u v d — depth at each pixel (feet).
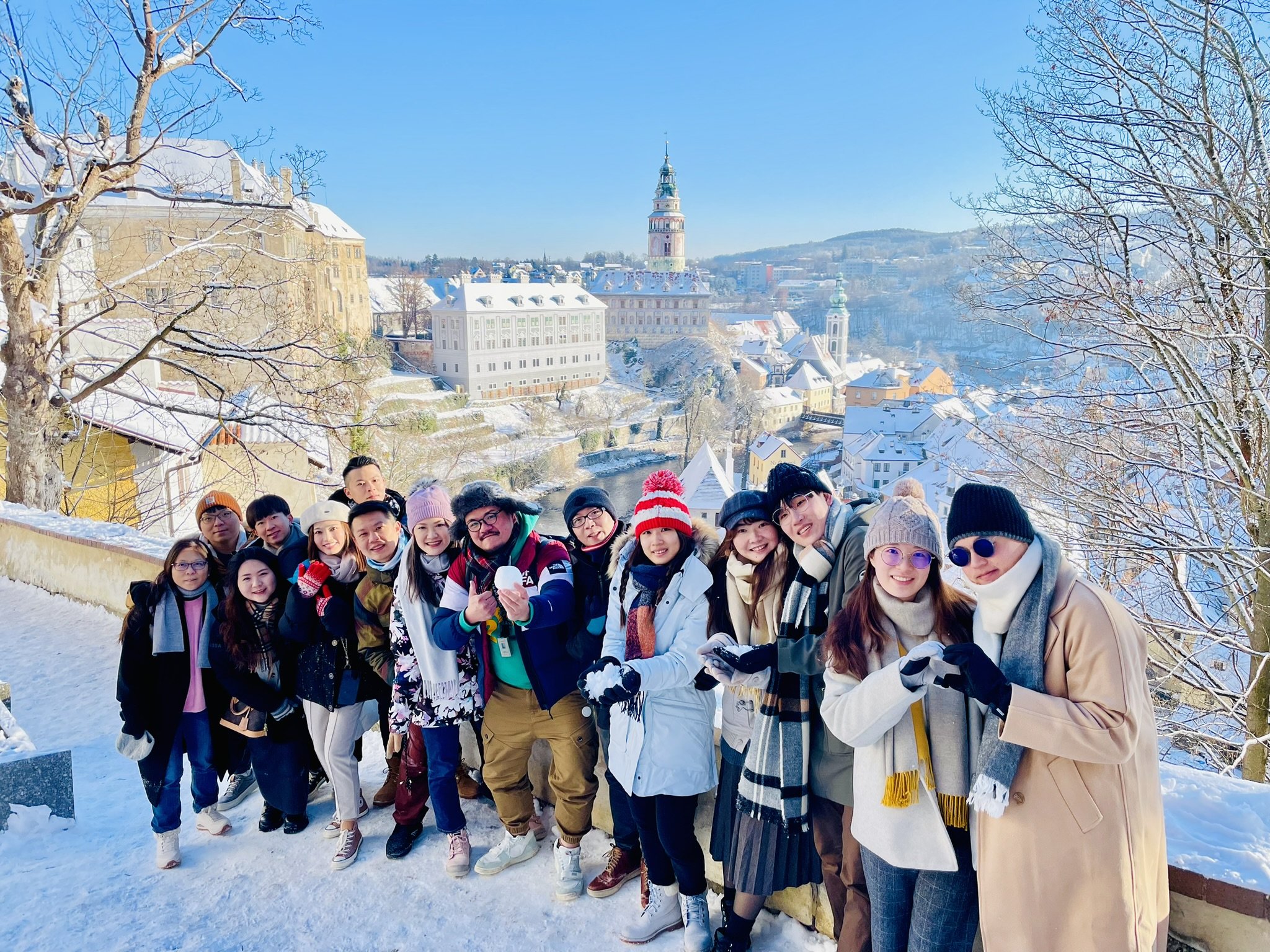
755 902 9.40
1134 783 6.63
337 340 63.93
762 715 8.87
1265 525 28.60
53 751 13.60
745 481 253.85
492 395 326.03
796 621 8.61
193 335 46.21
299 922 10.87
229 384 69.21
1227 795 8.35
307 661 12.01
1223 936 7.25
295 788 12.78
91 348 57.21
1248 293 29.40
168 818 12.13
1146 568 34.83
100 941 10.53
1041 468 33.81
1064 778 6.57
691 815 9.95
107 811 14.44
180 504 50.21
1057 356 34.09
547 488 240.94
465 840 11.82
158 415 54.70
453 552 11.35
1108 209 28.84
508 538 10.88
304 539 12.79
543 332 347.56
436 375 323.78
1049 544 6.82
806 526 8.64
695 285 449.89
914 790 7.41
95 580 27.17
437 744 11.48
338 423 52.11
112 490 53.16
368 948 10.32
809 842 9.25
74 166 43.68
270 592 12.04
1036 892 6.61
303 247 70.90
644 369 411.75
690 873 9.93
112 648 24.02
